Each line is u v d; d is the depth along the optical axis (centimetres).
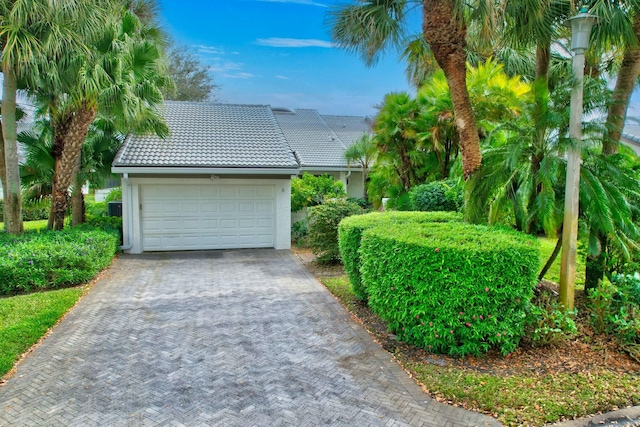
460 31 543
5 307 604
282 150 1227
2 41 834
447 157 1177
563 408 343
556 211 503
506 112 675
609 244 541
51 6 741
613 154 538
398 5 613
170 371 415
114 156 1171
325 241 935
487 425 323
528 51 1032
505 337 428
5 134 905
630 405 352
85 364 430
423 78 1112
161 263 991
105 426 323
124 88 856
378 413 341
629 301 486
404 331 473
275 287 757
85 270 775
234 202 1180
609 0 562
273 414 340
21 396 367
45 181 1140
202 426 324
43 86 855
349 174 1842
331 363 433
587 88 511
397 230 501
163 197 1133
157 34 1068
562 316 450
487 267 414
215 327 541
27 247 761
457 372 406
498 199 540
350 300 657
